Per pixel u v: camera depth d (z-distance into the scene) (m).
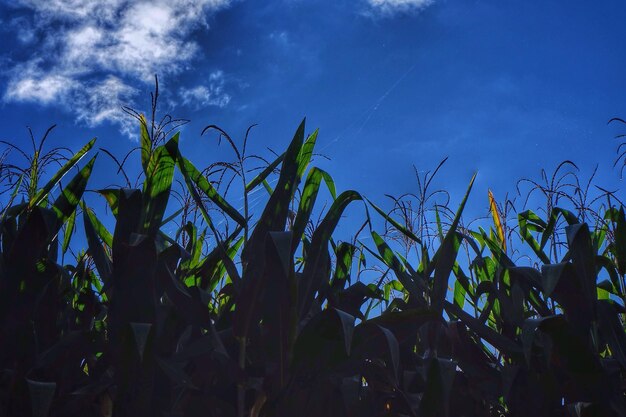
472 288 2.76
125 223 2.12
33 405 1.86
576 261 2.27
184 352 2.07
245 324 2.19
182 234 2.50
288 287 2.10
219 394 2.18
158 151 2.24
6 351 2.05
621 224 2.40
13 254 2.08
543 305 2.48
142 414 2.05
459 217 2.39
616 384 2.29
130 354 1.99
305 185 2.39
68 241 2.49
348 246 2.55
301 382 2.15
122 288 2.04
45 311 2.20
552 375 2.30
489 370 2.44
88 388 2.04
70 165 2.34
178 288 2.12
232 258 2.58
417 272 2.65
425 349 2.59
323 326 2.03
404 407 2.36
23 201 2.39
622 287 2.46
